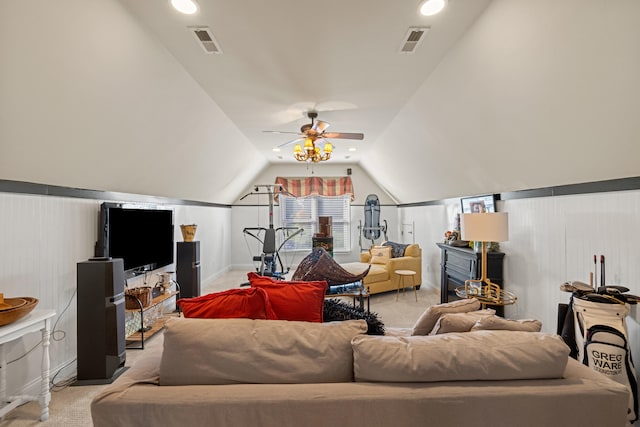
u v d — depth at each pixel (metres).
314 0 1.77
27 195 2.11
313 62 2.47
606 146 1.90
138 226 3.24
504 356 1.13
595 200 2.21
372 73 2.66
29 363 2.12
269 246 5.84
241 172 5.87
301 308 1.65
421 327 1.66
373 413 1.06
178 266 4.08
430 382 1.12
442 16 1.92
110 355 2.32
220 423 1.05
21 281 2.07
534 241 2.85
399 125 3.93
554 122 2.07
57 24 1.57
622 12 1.36
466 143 3.09
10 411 1.88
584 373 1.18
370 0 1.77
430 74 2.67
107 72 1.99
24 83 1.62
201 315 1.51
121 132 2.48
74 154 2.24
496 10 1.81
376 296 4.86
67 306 2.45
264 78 2.73
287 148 5.42
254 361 1.16
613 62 1.53
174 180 3.95
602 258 2.09
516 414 1.06
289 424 1.05
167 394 1.08
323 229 6.90
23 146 1.86
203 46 2.22
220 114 3.55
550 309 2.66
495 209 3.43
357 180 7.38
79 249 2.57
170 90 2.62
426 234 5.61
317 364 1.18
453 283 4.03
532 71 1.92
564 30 1.60
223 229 6.66
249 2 1.78
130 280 3.37
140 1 1.76
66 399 2.09
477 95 2.46
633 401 1.69
